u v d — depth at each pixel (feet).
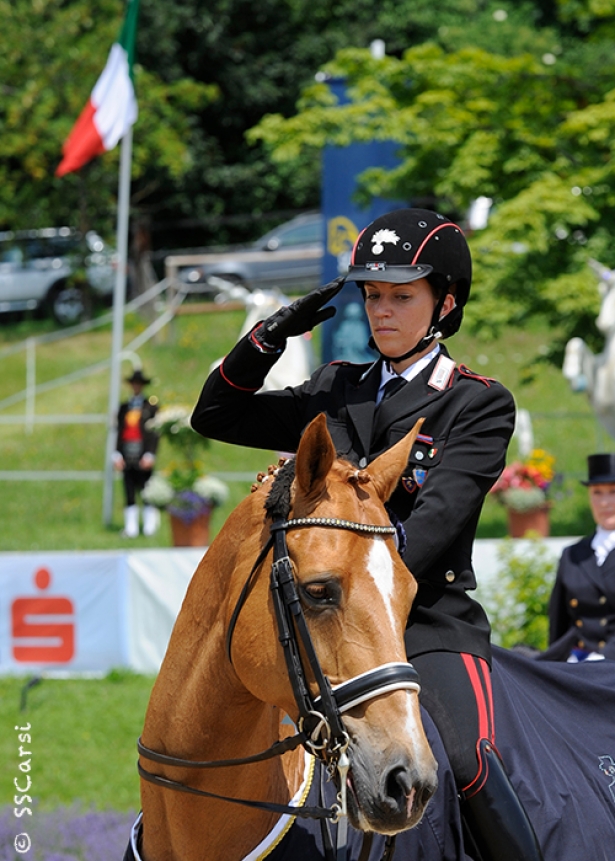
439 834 12.03
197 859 12.19
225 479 66.69
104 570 39.99
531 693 14.49
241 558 11.44
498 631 35.70
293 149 56.70
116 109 60.08
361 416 13.07
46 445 77.61
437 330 13.32
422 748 9.89
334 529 10.62
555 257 55.11
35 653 40.06
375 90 57.06
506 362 89.76
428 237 13.07
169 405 56.85
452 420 12.83
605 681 15.56
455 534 12.32
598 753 14.26
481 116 56.54
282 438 14.06
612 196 54.70
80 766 31.32
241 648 11.05
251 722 11.88
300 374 50.72
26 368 93.35
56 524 60.90
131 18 60.34
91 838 25.08
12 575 40.01
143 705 36.29
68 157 60.59
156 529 58.44
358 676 10.16
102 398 86.48
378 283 13.14
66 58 97.25
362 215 58.59
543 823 12.44
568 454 70.33
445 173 56.18
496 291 54.60
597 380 52.60
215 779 11.88
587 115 54.08
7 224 114.83
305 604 10.45
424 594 13.02
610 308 52.26
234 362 13.19
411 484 12.73
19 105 95.45
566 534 55.62
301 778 12.87
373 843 12.27
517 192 55.62
